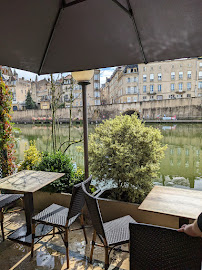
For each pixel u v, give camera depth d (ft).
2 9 3.94
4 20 4.27
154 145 9.59
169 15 4.17
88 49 5.80
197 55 5.27
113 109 78.89
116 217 8.73
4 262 6.85
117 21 4.72
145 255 3.59
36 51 5.71
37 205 10.34
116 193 10.05
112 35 5.19
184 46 5.04
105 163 9.85
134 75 109.60
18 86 138.31
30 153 11.78
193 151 29.32
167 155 27.61
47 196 10.08
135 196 9.28
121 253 7.27
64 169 10.47
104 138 10.11
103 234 5.39
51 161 10.77
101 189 10.70
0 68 10.62
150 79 101.86
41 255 7.16
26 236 8.17
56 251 7.37
